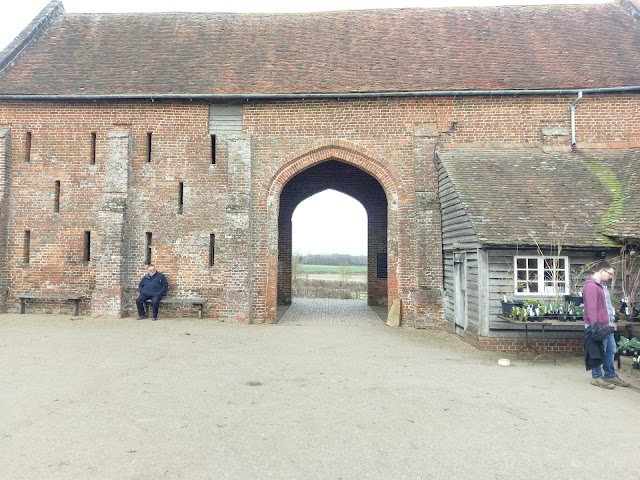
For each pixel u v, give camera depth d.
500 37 14.45
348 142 12.60
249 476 3.85
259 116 12.79
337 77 12.99
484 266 9.33
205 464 4.06
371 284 18.16
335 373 7.32
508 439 4.72
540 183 10.73
